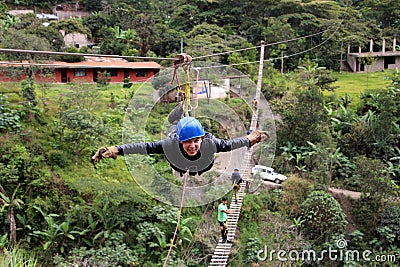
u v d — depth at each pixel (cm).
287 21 4541
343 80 4016
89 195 1808
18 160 1803
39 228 1719
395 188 2245
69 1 5562
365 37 4538
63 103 2075
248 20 4497
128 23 4119
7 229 1677
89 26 4269
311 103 2517
